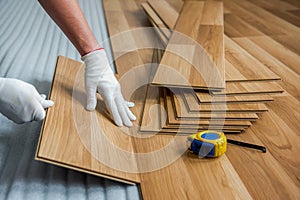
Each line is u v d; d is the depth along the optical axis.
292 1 4.39
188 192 1.35
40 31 2.93
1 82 1.48
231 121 1.74
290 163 1.54
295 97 2.12
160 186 1.38
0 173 1.41
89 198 1.32
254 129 1.78
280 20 3.62
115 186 1.38
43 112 1.51
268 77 1.97
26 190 1.32
